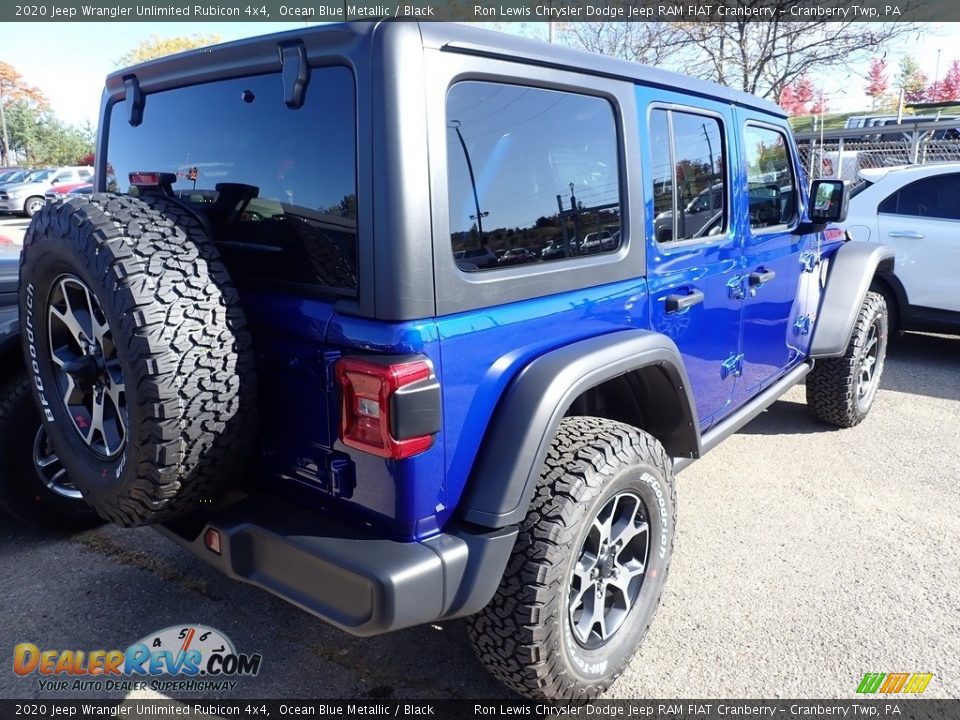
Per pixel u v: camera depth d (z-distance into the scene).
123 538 3.43
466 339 1.93
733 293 3.29
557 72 2.21
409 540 1.90
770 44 12.04
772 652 2.69
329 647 2.71
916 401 5.55
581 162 2.36
